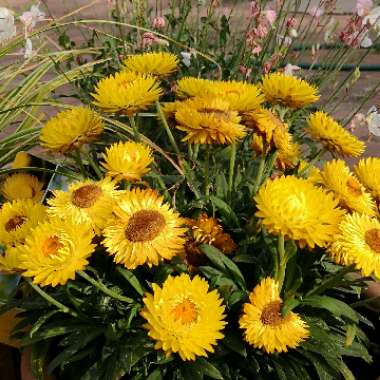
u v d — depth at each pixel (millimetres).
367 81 1365
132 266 361
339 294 474
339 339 431
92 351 413
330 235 364
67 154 472
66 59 838
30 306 428
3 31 664
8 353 525
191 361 389
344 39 733
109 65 791
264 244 444
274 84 472
